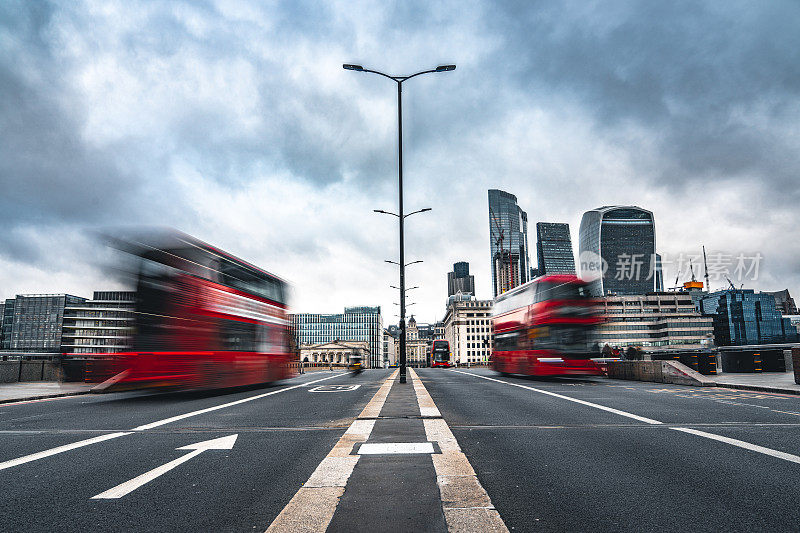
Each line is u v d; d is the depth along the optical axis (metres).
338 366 71.62
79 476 5.07
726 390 15.96
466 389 16.59
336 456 5.64
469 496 4.11
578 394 14.35
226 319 15.63
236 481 4.85
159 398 14.62
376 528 3.41
